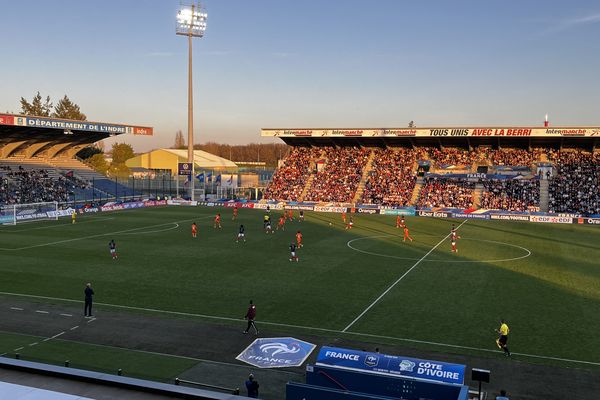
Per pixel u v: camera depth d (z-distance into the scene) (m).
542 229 67.00
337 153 104.38
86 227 65.50
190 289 34.75
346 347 24.44
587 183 82.50
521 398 19.19
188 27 95.38
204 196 101.19
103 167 160.12
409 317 29.00
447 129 87.69
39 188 87.50
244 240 55.59
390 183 93.31
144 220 73.38
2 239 55.16
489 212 78.81
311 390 14.29
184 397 13.30
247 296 33.16
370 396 13.71
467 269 41.66
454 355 23.45
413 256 47.19
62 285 35.44
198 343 24.88
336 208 88.31
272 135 100.19
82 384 14.16
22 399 12.20
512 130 84.12
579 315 29.36
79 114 157.50
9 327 26.84
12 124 72.00
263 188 110.50
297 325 27.61
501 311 30.12
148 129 94.88
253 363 22.58
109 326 27.20
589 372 21.59
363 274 39.56
